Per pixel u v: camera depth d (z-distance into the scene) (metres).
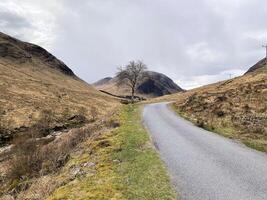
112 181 12.20
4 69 103.31
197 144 20.89
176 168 14.83
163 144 20.58
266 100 37.09
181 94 104.69
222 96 44.34
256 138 22.83
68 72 186.50
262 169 14.84
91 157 16.05
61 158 17.34
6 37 175.50
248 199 11.12
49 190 12.45
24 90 76.00
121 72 102.12
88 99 92.00
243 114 31.95
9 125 41.78
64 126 44.94
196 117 36.94
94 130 25.64
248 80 59.12
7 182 16.95
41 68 155.88
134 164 14.86
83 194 10.86
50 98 73.62
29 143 25.98
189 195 11.42
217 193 11.67
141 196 10.93
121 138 20.50
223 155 17.69
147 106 58.19
